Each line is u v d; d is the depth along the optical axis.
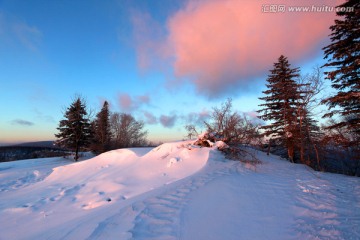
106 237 3.79
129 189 10.88
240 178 9.25
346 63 13.62
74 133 29.59
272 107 22.42
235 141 17.02
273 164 15.72
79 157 32.03
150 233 3.97
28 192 13.36
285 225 4.66
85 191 11.76
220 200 6.17
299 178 10.56
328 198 6.85
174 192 6.81
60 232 4.50
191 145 16.05
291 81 21.45
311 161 21.59
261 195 6.97
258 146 23.47
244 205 5.89
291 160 20.69
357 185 9.01
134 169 14.48
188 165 12.93
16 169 21.62
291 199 6.70
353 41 13.40
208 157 13.40
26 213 8.89
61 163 26.77
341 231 4.28
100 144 34.72
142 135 51.69
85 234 4.00
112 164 18.03
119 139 44.06
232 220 4.81
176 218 4.70
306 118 20.08
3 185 15.91
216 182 8.16
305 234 4.20
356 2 13.00
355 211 5.57
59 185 14.45
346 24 13.20
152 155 16.47
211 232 4.15
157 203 5.70
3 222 7.95
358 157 16.28
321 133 20.92
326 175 12.28
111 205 7.05
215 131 17.77
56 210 9.05
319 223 4.75
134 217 4.71
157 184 10.81
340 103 14.23
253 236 4.09
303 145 20.44
